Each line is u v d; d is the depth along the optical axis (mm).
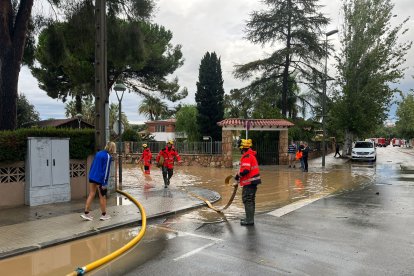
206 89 37719
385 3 30703
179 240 6922
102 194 8203
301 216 9016
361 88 31828
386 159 33938
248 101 35125
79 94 31344
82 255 6031
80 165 11438
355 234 7230
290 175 19453
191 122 47344
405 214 9195
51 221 8055
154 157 28062
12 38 12461
